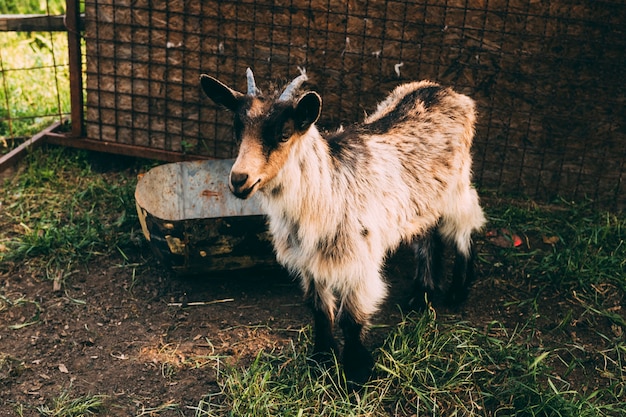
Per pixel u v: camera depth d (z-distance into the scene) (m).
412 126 1.93
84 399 1.77
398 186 1.83
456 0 2.37
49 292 2.11
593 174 2.51
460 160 2.00
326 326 1.84
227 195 2.31
